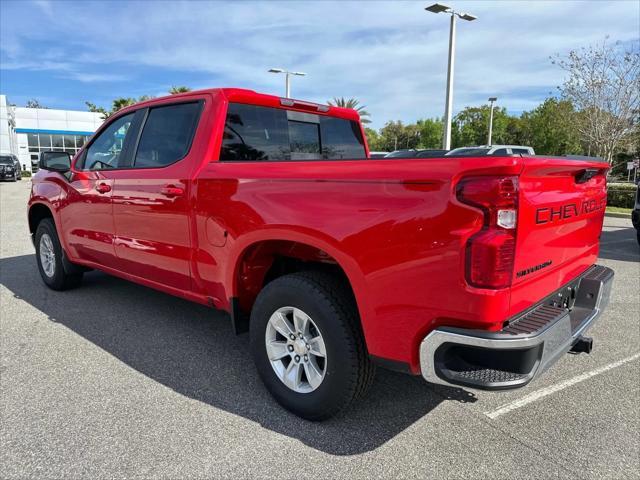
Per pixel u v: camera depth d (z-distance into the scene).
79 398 3.10
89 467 2.41
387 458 2.52
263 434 2.72
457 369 2.22
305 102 4.02
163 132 3.77
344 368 2.61
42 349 3.87
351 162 2.45
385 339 2.40
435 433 2.76
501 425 2.85
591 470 2.45
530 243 2.25
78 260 4.89
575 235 2.84
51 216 5.59
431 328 2.25
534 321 2.29
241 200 2.96
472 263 2.07
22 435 2.68
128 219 3.96
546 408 3.06
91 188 4.38
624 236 10.84
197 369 3.54
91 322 4.50
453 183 2.09
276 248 3.07
